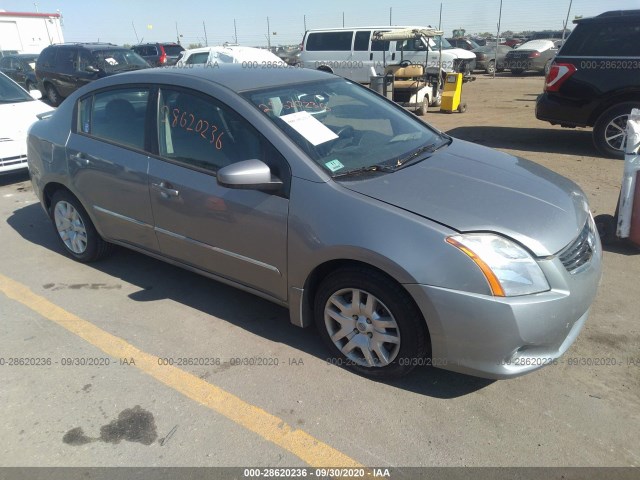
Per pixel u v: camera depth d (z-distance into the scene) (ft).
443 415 8.21
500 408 8.33
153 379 9.20
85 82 40.09
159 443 7.79
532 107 40.45
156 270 13.48
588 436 7.73
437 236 7.72
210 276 10.93
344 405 8.48
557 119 24.58
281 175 9.07
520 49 66.85
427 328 8.13
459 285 7.56
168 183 10.55
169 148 10.75
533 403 8.42
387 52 51.70
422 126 12.17
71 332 10.68
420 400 8.55
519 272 7.59
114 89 11.94
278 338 10.36
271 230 9.18
